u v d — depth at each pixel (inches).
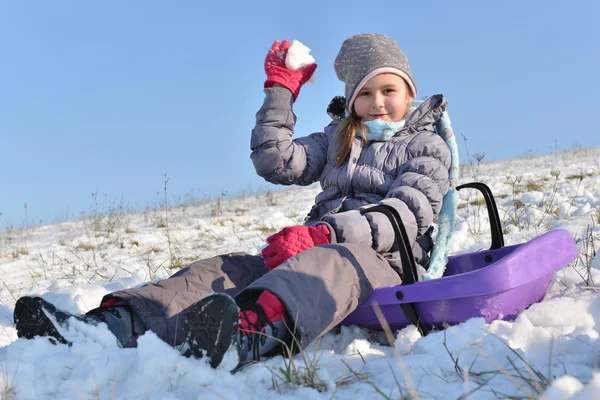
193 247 238.4
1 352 74.5
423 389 59.6
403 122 102.3
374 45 102.7
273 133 103.3
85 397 62.2
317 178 109.5
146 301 77.6
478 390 57.2
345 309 77.9
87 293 126.3
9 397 62.7
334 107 110.2
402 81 103.5
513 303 82.7
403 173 97.0
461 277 78.5
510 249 101.7
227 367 65.0
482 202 266.1
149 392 61.8
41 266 224.5
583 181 315.9
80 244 284.8
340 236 84.6
